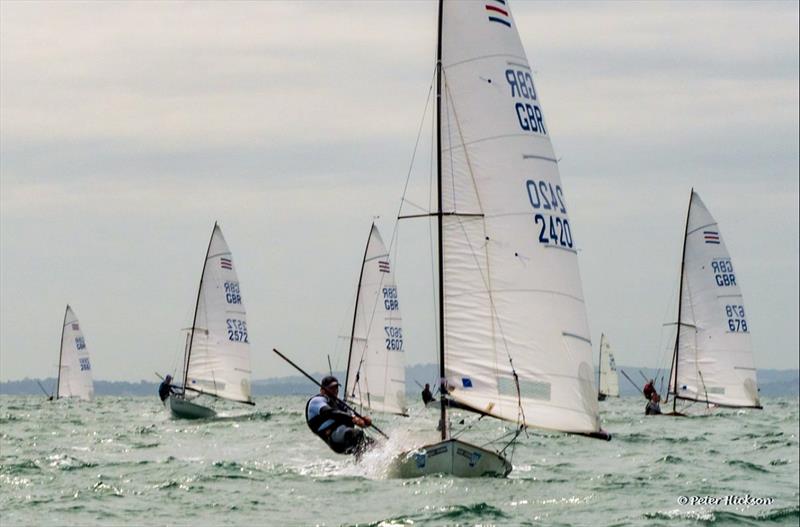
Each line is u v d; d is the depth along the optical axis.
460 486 79.69
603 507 72.75
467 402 85.00
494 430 149.75
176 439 129.88
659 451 121.50
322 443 123.25
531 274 84.94
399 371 183.00
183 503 72.00
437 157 86.94
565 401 84.25
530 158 86.00
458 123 86.50
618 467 100.88
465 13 86.50
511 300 84.94
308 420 90.38
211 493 76.19
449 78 86.75
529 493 77.88
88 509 69.25
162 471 87.62
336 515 67.75
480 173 85.94
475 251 85.62
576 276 86.12
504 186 85.50
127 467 90.50
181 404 186.12
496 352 84.81
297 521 65.56
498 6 86.81
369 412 183.25
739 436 151.75
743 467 103.12
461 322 85.69
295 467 91.06
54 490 76.69
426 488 78.81
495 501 74.00
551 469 97.50
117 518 66.50
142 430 147.88
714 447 130.00
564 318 85.00
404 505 71.62
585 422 84.44
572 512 70.50
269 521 65.62
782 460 111.62
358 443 88.69
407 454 84.94
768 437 148.25
